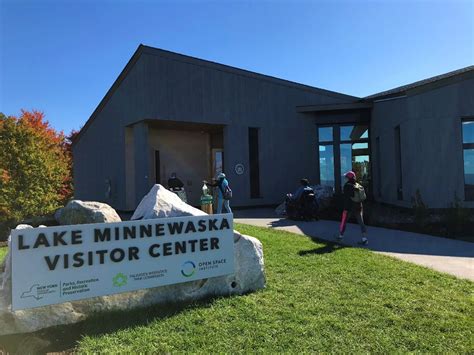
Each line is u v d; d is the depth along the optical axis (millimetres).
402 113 14648
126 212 17281
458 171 12812
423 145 13398
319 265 6777
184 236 5012
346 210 9180
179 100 16188
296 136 19312
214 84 17094
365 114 19453
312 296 5191
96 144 21234
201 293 5125
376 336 4031
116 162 18344
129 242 4672
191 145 19422
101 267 4500
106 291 4508
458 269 6770
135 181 16406
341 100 19969
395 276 6172
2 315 4098
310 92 19547
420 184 13414
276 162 18688
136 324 4258
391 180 16141
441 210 12977
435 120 13195
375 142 18531
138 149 16219
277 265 6742
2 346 3875
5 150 13914
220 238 5250
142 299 4793
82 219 6590
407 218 12945
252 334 4027
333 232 10547
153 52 15711
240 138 17703
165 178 18500
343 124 19797
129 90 16812
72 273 4344
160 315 4504
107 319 4363
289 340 3914
